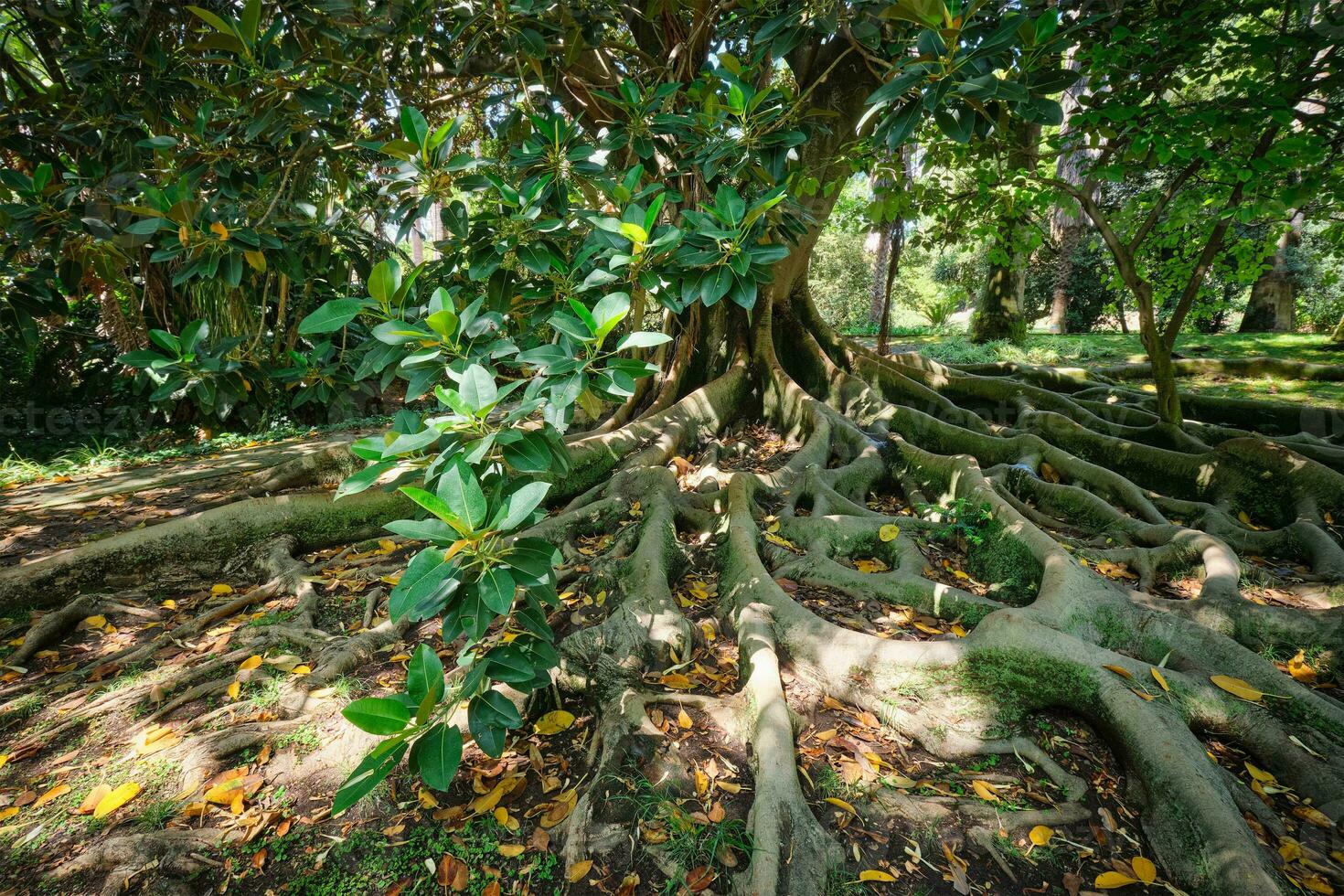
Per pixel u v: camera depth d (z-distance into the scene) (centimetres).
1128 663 249
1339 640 276
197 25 379
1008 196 500
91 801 216
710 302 203
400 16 328
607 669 270
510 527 142
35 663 300
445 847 202
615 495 434
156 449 736
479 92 464
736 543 351
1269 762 228
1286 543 385
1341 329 1036
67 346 810
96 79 347
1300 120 366
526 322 262
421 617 150
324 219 317
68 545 416
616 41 455
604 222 201
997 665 249
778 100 274
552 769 235
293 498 397
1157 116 375
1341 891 185
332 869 196
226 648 303
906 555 356
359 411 905
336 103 286
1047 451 496
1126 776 222
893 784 224
